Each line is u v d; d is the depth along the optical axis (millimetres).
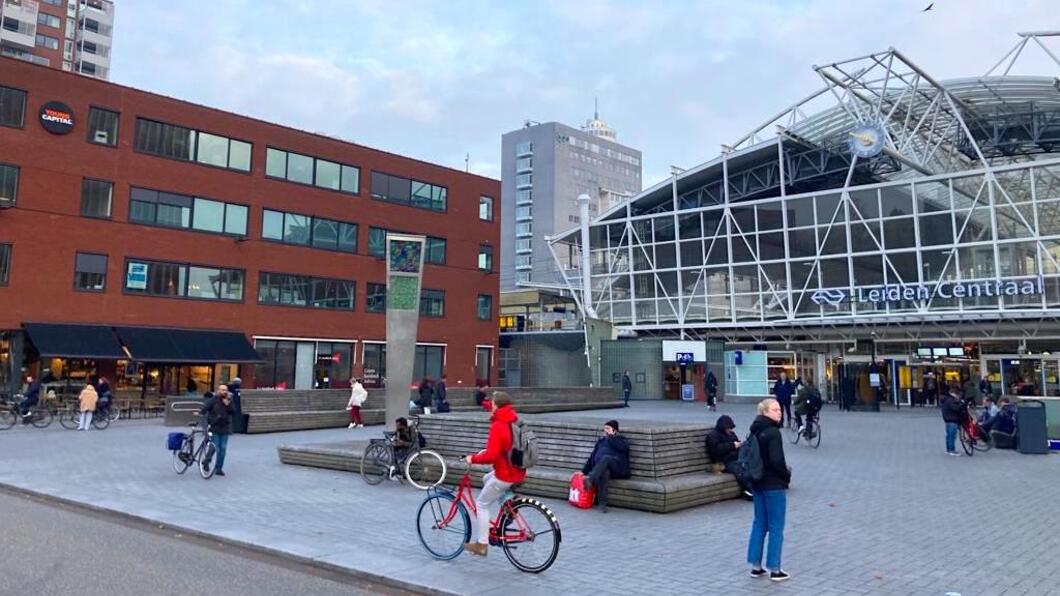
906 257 39000
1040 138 44500
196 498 11602
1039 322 35750
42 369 32469
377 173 46469
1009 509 11008
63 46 96688
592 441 11617
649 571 7504
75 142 34250
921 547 8586
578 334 49344
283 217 41594
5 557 7898
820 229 41562
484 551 7625
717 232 45969
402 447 13086
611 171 141625
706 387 34812
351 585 7199
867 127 39094
